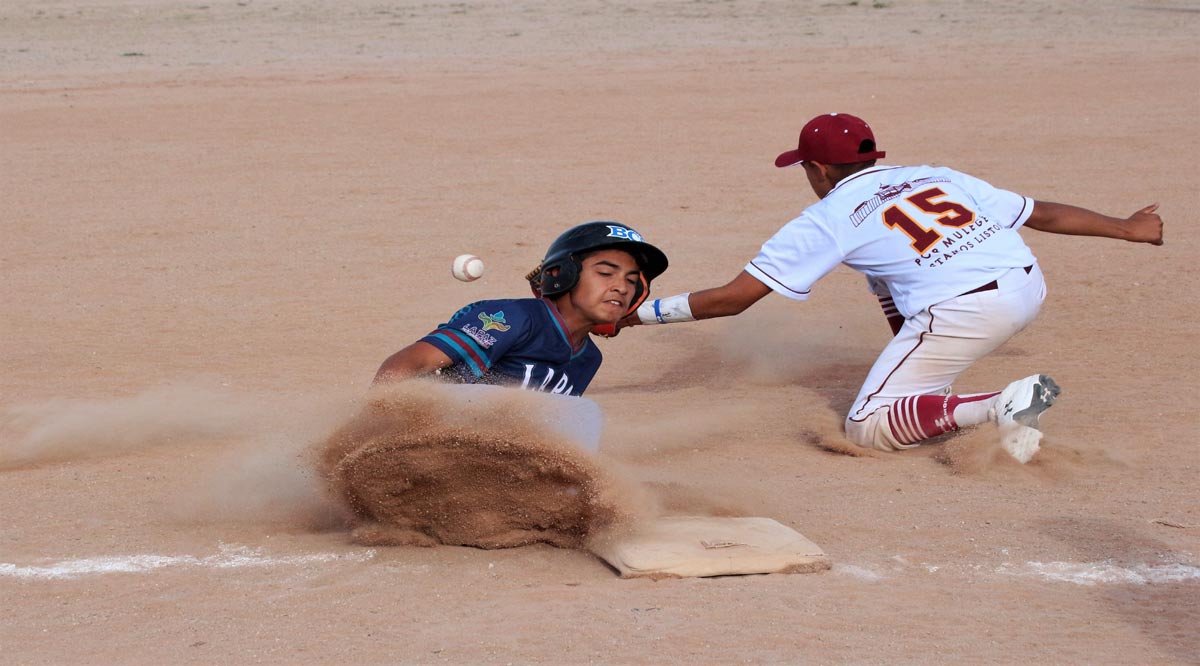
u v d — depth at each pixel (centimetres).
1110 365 2784
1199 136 6359
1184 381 2634
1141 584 1580
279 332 3212
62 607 1512
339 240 4416
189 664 1334
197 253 4238
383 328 3244
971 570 1631
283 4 14588
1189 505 1897
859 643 1377
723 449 2258
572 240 1703
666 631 1405
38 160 6147
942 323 2208
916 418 2172
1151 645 1380
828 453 2234
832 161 2311
